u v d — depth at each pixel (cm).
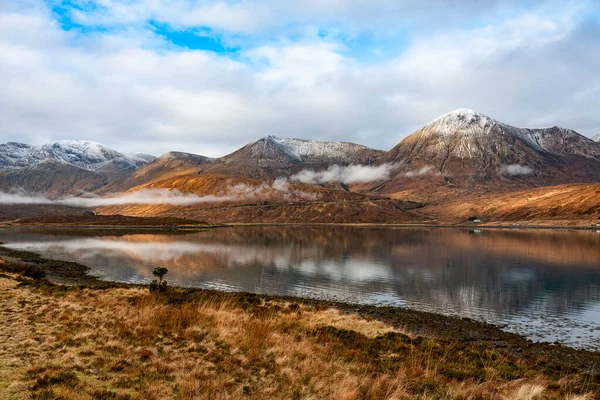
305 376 1641
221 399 1337
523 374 1934
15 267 5138
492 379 1802
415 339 2520
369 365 1850
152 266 7194
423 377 1756
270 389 1463
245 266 7400
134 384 1409
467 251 10206
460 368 1942
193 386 1406
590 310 4272
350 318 3036
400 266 7538
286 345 2058
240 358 1809
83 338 1895
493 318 3953
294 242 13212
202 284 5588
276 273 6625
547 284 5753
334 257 8938
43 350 1692
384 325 2936
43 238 14362
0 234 16650
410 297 4897
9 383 1315
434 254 9562
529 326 3675
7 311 2362
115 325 2189
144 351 1767
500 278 6225
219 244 12269
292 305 3444
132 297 3197
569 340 3275
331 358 1927
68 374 1426
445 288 5453
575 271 6919
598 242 12619
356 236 16400
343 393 1455
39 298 2836
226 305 3181
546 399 1591
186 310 2641
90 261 7800
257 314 2900
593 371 2517
